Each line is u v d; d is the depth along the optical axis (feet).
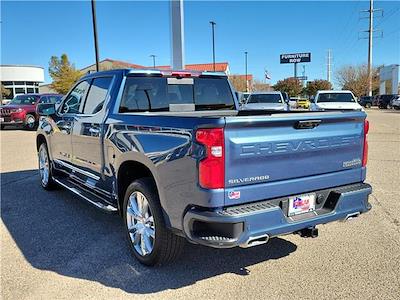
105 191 15.46
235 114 17.15
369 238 15.31
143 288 11.59
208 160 9.98
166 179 11.22
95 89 16.69
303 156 11.40
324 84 275.59
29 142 47.93
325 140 11.85
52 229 16.61
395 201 20.44
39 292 11.44
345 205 12.19
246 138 10.27
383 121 84.02
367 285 11.63
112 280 12.09
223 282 11.90
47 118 21.58
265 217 10.42
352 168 12.80
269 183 10.77
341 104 58.34
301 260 13.37
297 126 11.16
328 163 12.07
